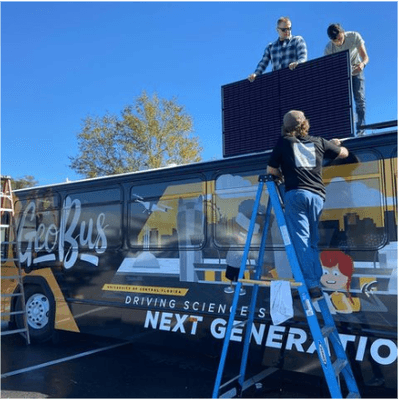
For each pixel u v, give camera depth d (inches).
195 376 219.0
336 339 163.5
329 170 182.7
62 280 275.1
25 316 283.1
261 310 194.9
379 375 165.2
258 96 213.3
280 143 161.9
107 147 1023.6
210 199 217.3
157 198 237.1
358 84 232.1
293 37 238.8
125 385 207.9
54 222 284.7
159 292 230.7
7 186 302.4
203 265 215.8
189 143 1049.5
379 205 170.7
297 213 155.5
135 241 243.8
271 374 200.7
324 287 179.3
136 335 237.3
